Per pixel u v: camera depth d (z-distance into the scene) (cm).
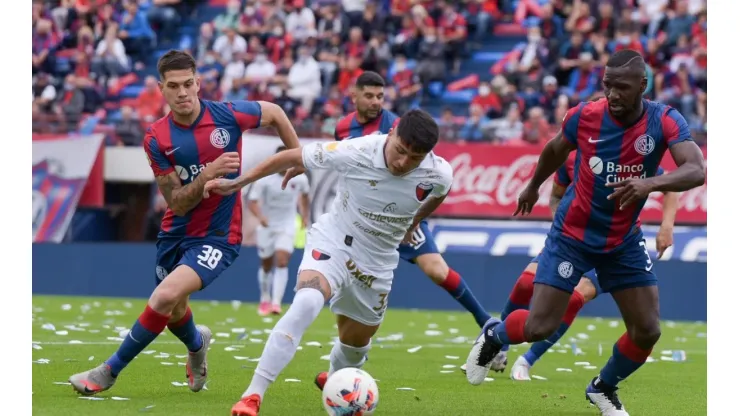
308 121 6562
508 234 5834
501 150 5819
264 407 2131
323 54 7512
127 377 2555
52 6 8356
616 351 2127
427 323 4934
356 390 1883
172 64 2119
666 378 2933
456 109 7194
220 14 8494
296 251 6144
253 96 7212
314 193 5919
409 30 7619
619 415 2133
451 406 2241
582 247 2106
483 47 7856
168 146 2177
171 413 1983
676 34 7038
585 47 6950
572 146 2130
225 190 1997
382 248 2034
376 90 3152
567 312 2756
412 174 1962
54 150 6531
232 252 2225
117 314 4800
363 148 1959
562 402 2359
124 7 8369
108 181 6656
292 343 1906
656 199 5659
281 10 7912
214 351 3291
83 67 7906
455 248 5900
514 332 2136
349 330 2120
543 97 6775
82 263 6369
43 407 2006
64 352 3080
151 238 6700
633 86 1952
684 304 5597
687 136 1980
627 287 2103
